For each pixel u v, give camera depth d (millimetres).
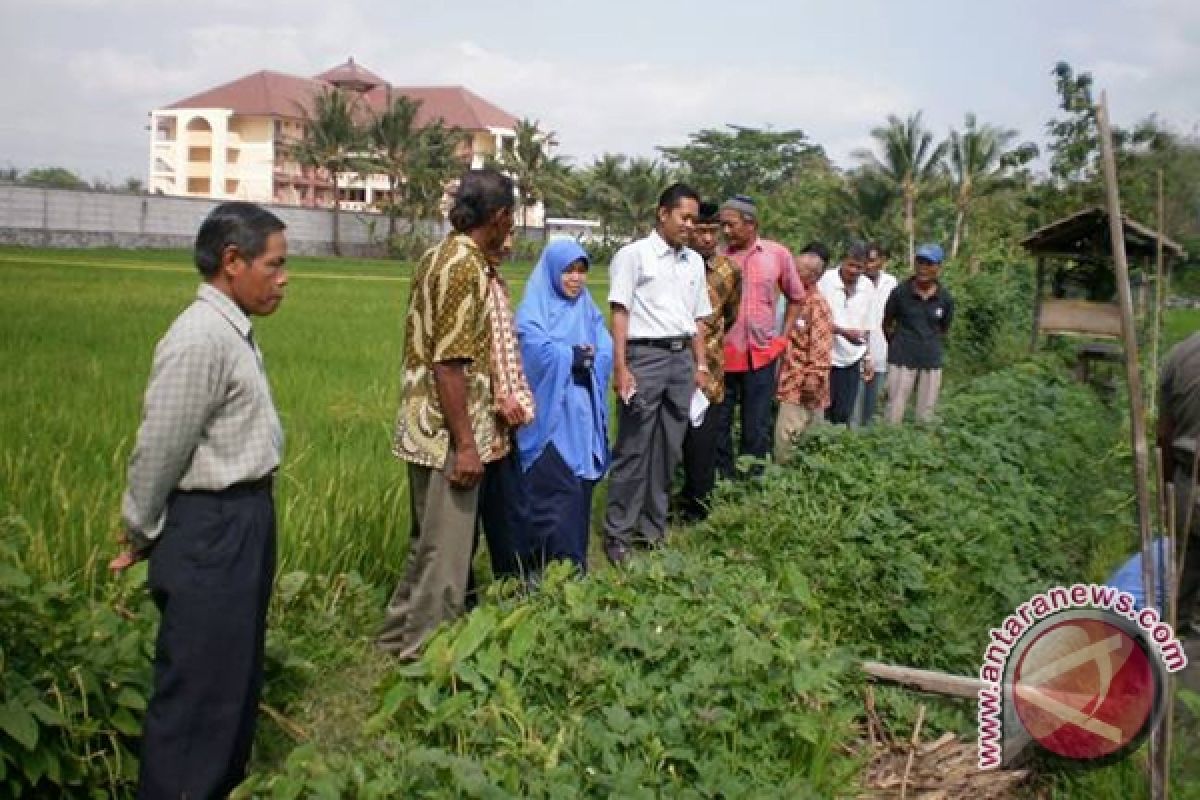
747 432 9664
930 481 8375
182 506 4090
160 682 4098
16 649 4215
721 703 4637
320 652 5523
